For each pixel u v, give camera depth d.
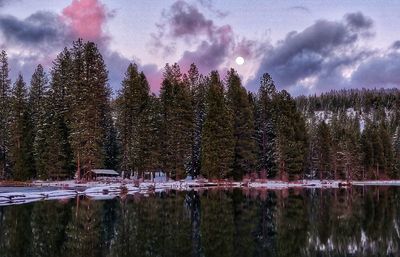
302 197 46.59
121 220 27.44
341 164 97.19
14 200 38.34
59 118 65.56
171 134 72.50
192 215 30.23
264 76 85.50
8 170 67.69
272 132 81.81
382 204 40.69
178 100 74.31
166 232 23.41
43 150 64.38
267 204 38.34
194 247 19.80
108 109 75.31
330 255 19.05
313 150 98.81
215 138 71.50
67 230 23.84
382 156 112.25
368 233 24.42
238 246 20.17
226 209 34.06
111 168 80.25
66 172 65.00
